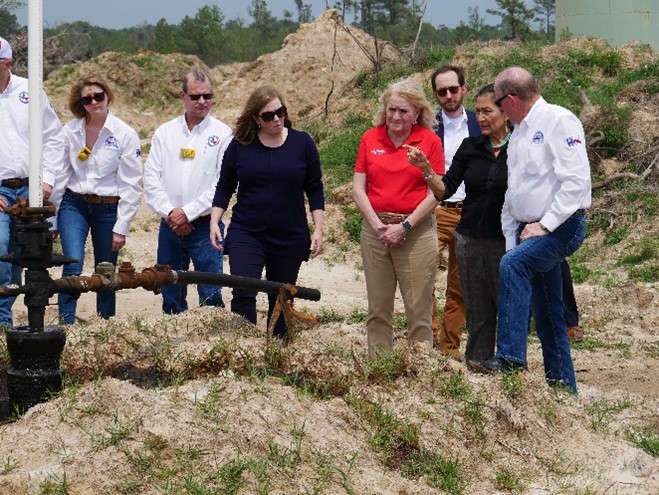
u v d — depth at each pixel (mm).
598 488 5570
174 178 8289
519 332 6660
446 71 8672
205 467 4988
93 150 8414
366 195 7453
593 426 6277
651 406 7312
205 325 6910
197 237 8312
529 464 5734
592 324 10578
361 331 9562
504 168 7246
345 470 5211
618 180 16141
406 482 5242
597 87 19812
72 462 4910
